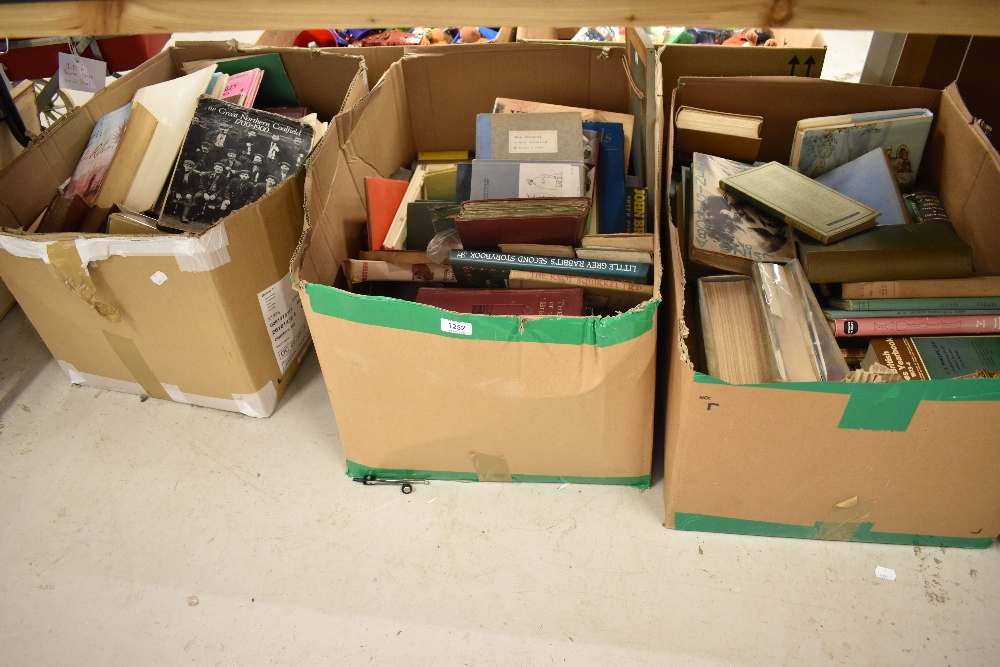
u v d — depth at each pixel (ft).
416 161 5.89
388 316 3.49
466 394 3.83
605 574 3.99
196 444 4.82
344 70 5.57
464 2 2.47
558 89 5.53
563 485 4.43
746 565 3.99
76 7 2.61
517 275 3.92
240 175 4.79
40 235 4.09
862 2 2.35
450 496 4.41
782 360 3.41
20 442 4.86
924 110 4.52
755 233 4.10
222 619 3.90
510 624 3.81
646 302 3.29
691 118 4.81
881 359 3.47
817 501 3.78
